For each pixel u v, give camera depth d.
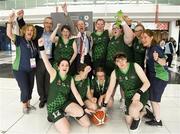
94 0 11.69
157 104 3.21
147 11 11.21
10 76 6.99
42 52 2.91
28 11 12.14
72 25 3.83
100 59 3.74
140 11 11.23
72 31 3.81
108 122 3.37
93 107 3.25
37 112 3.72
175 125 3.29
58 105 3.00
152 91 3.15
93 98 3.32
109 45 3.64
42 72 3.81
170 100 4.53
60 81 2.97
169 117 3.60
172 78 6.99
